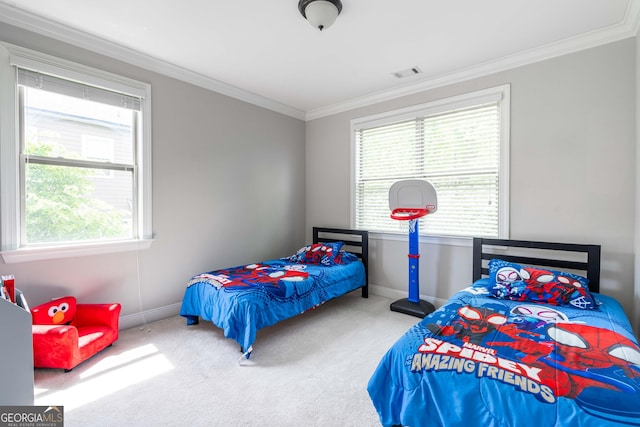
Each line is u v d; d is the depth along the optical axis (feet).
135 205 9.25
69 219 8.08
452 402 3.93
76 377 6.39
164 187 9.64
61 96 7.86
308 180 14.58
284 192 13.67
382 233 12.12
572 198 8.32
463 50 8.64
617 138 7.70
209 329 8.96
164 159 9.62
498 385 3.78
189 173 10.28
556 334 5.00
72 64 7.72
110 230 8.79
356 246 12.62
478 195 9.95
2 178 6.89
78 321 7.67
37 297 7.44
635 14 6.82
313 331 8.87
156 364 6.97
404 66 9.61
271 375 6.55
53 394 5.82
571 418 3.27
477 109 9.90
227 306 7.55
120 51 8.46
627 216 7.63
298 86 11.29
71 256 7.93
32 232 7.51
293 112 13.88
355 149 12.91
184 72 9.87
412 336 5.08
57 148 7.83
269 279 8.87
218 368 6.82
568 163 8.34
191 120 10.28
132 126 9.15
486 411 3.71
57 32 7.43
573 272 8.46
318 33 7.77
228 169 11.46
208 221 10.86
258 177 12.56
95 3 6.54
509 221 9.28
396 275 11.92
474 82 9.81
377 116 12.07
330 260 11.18
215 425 5.05
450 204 10.53
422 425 4.09
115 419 5.16
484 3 6.58
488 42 8.21
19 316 4.60
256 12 6.89
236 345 7.95
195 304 8.87
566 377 3.75
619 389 3.48
